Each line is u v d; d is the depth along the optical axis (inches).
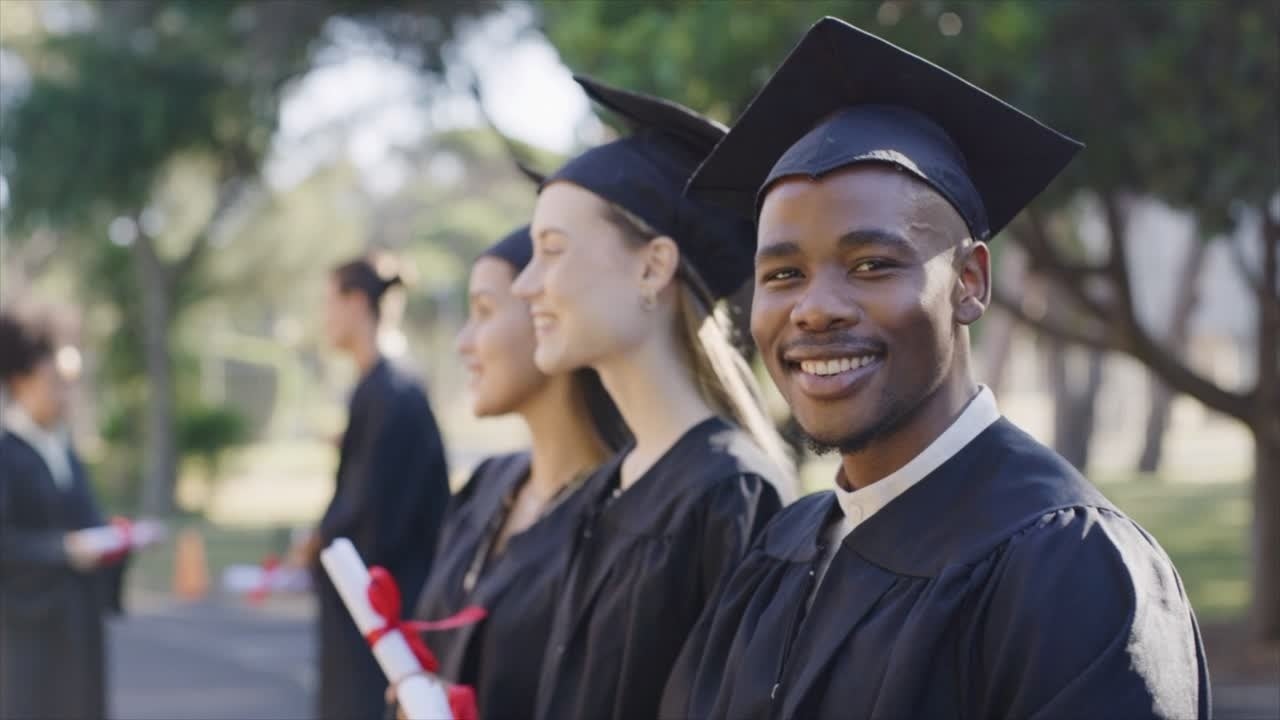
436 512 203.5
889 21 293.1
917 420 74.2
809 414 73.2
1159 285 1058.1
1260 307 368.8
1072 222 621.3
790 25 295.4
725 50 299.1
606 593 107.2
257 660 473.4
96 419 1211.9
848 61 77.0
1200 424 1852.9
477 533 134.1
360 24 679.1
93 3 940.6
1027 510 70.6
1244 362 1078.4
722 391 111.8
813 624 76.0
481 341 129.3
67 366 227.9
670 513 105.5
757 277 75.4
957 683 69.3
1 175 916.6
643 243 110.1
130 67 895.7
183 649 499.8
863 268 71.7
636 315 110.0
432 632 134.0
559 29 350.3
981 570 69.5
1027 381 2192.4
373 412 201.9
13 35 960.3
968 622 69.4
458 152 1213.1
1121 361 1672.0
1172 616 67.2
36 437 223.8
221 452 1098.7
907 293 71.2
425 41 661.3
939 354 72.3
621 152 112.3
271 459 1779.0
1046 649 66.1
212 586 677.9
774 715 75.9
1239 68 291.4
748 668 79.0
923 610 69.8
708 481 104.7
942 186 72.5
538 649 118.8
